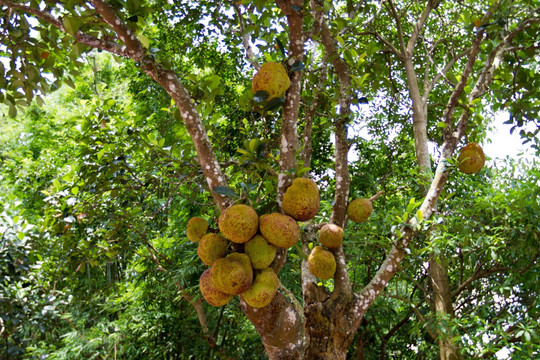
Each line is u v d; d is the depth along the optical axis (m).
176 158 4.68
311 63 4.96
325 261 3.69
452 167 4.04
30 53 4.77
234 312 7.65
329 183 7.60
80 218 5.15
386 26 8.79
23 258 5.98
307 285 4.08
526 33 5.33
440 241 5.07
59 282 8.31
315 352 3.81
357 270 7.91
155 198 7.31
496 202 5.98
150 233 7.73
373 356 8.27
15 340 6.60
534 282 6.01
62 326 9.02
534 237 5.76
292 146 3.12
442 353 6.13
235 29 6.42
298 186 2.80
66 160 12.05
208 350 7.25
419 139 7.17
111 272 9.38
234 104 7.11
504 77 5.02
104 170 4.84
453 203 6.34
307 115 4.67
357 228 6.01
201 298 7.03
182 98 3.23
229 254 2.69
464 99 4.48
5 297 5.80
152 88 9.80
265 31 5.08
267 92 3.00
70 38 4.26
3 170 13.58
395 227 4.12
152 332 8.15
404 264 6.22
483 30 4.30
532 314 6.11
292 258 6.76
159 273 7.84
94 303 9.10
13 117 4.85
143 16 3.91
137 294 8.16
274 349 3.03
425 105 7.41
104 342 7.99
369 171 8.56
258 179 3.79
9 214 6.09
